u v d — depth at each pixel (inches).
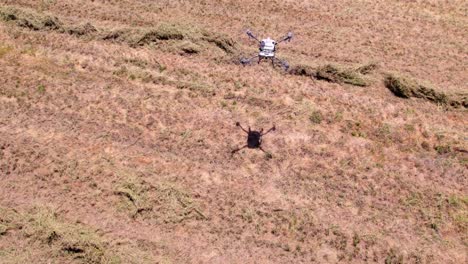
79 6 843.4
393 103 772.0
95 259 665.6
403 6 864.9
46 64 794.8
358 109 765.9
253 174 719.7
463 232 690.2
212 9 849.5
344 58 806.5
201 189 708.7
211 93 770.2
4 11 822.5
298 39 823.1
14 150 727.7
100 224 688.4
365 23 845.2
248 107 763.4
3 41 812.0
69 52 804.6
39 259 667.4
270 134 743.7
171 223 689.0
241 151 732.0
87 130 745.6
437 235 687.7
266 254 673.6
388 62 806.5
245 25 835.4
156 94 770.8
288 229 686.5
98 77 785.6
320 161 730.2
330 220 692.7
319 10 855.7
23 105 761.0
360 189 713.0
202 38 803.4
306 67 783.1
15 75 784.3
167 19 835.4
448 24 846.5
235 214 693.9
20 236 677.9
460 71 800.9
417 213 700.7
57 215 692.1
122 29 810.2
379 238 681.6
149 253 671.8
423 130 754.2
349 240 681.0
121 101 765.9
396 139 746.8
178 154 730.8
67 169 716.7
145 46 807.7
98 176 713.6
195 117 754.2
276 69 789.2
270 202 701.3
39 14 820.6
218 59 795.4
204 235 683.4
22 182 711.7
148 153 731.4
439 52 818.2
